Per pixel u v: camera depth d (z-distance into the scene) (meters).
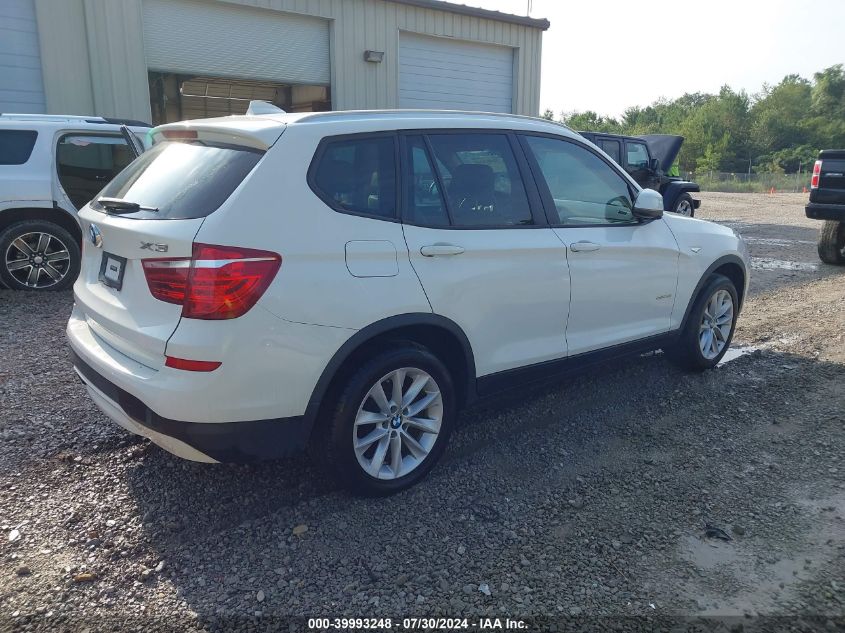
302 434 3.21
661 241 4.84
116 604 2.77
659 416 4.67
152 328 3.03
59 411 4.52
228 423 3.00
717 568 3.03
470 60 16.67
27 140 7.64
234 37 13.13
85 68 11.67
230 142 3.32
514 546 3.18
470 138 3.95
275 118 3.44
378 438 3.50
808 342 6.38
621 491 3.68
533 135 4.29
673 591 2.88
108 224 3.31
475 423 4.52
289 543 3.18
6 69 11.12
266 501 3.53
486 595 2.85
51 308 7.09
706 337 5.44
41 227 7.71
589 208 4.51
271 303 3.00
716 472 3.89
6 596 2.79
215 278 2.89
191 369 2.91
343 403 3.30
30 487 3.60
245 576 2.95
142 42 12.09
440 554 3.12
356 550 3.14
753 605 2.80
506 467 3.94
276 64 13.73
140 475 3.75
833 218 10.05
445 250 3.57
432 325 3.57
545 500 3.59
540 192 4.19
